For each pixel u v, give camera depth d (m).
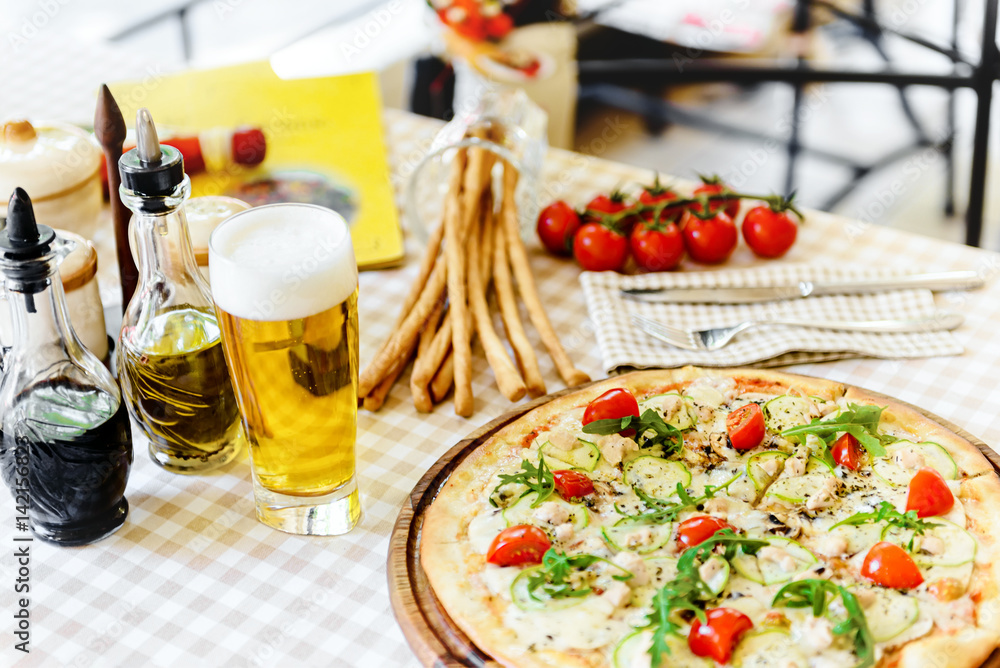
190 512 0.76
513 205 0.93
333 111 1.04
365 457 0.79
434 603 0.67
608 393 0.75
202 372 0.74
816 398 0.77
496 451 0.74
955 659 0.62
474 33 1.62
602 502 0.71
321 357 0.68
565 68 1.65
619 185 0.97
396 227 0.96
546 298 0.92
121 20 1.95
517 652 0.64
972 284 0.90
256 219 0.69
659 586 0.67
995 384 0.83
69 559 0.73
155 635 0.69
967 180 1.67
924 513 0.69
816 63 1.89
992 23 1.70
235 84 1.06
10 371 0.70
